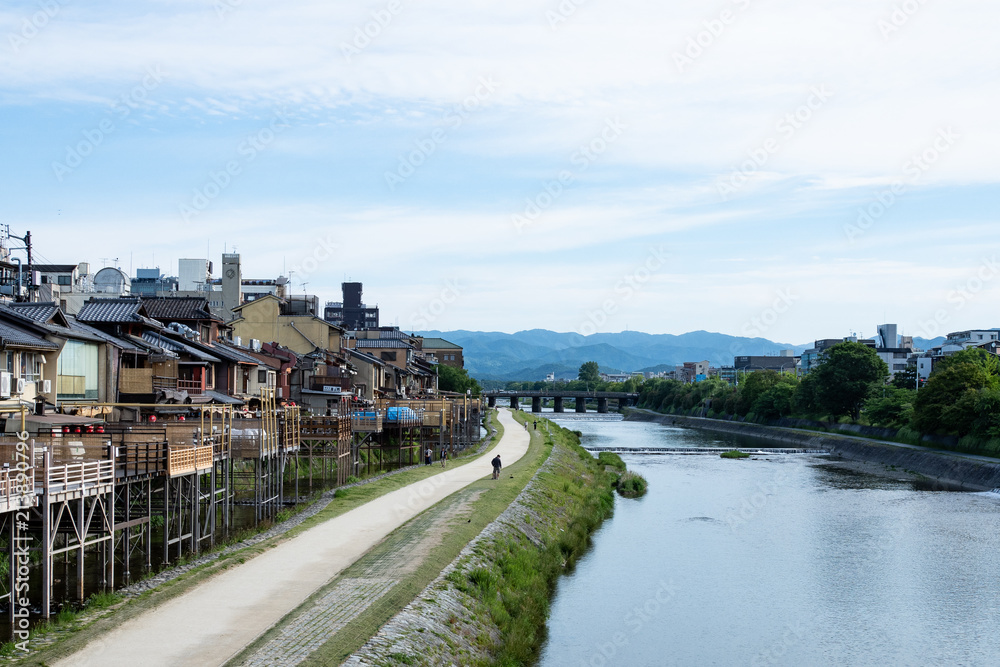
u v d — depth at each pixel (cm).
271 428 4450
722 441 12875
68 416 3731
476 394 17625
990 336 18112
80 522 2712
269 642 2061
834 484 7525
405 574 2803
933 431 9656
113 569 2842
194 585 2631
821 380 12850
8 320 3812
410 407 7588
